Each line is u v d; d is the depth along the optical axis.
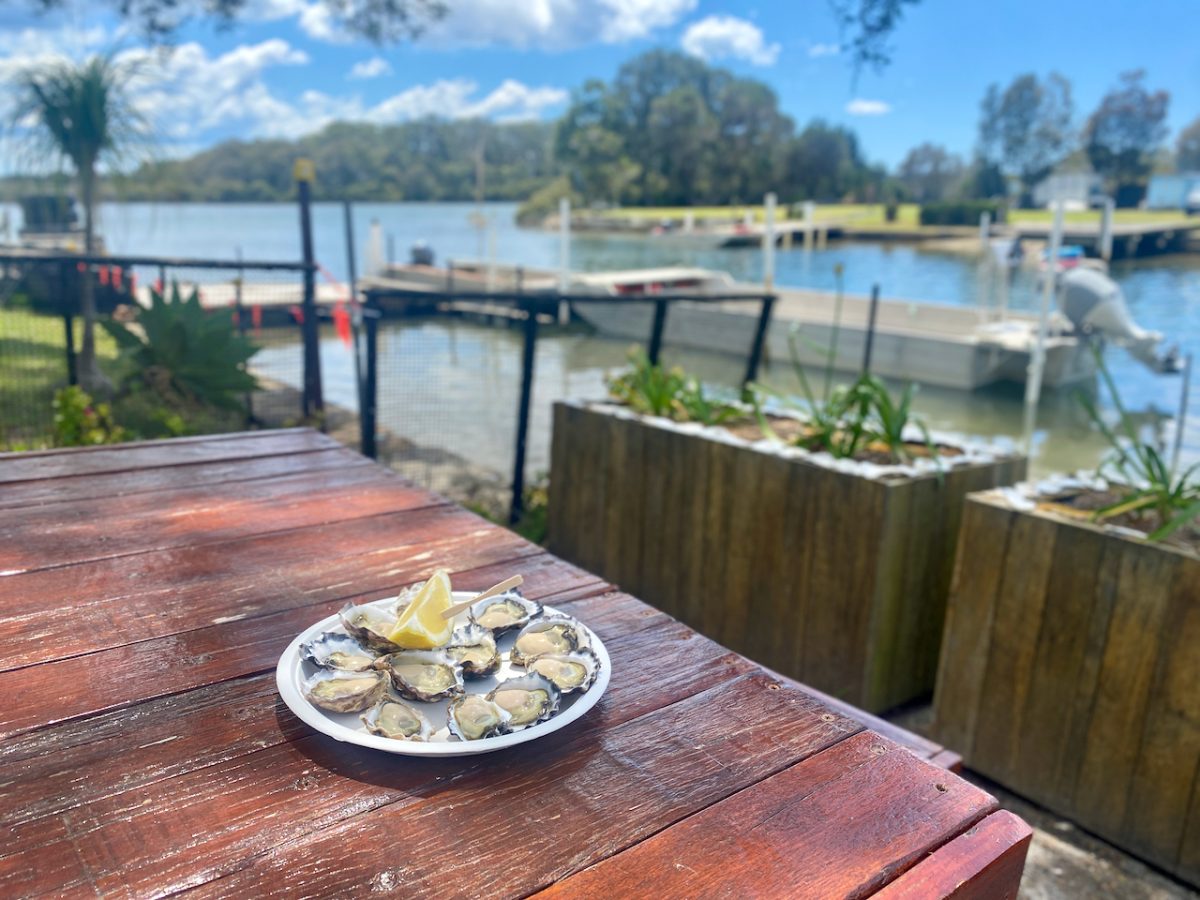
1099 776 2.26
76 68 6.39
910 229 43.97
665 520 3.52
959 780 0.95
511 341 16.05
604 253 36.44
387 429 6.28
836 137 63.31
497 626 1.21
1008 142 48.47
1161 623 2.10
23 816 0.83
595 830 0.84
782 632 3.07
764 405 4.09
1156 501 2.37
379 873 0.77
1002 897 0.88
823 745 1.01
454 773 0.92
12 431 4.72
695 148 65.38
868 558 2.74
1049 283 9.92
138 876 0.75
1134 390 11.99
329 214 91.56
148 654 1.18
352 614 1.16
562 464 4.05
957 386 11.66
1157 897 2.07
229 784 0.89
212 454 2.25
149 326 5.50
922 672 2.99
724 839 0.83
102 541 1.60
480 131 96.19
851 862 0.81
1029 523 2.35
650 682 1.14
